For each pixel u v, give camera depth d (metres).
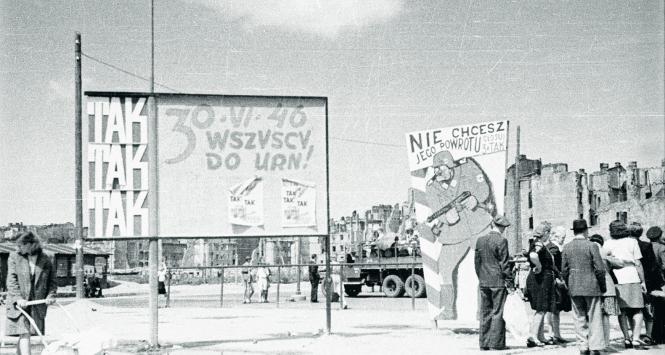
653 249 11.39
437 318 13.25
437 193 13.44
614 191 50.41
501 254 10.80
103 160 11.33
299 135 12.14
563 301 11.62
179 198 11.59
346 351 10.70
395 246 30.00
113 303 27.80
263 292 28.50
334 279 28.66
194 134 11.70
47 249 32.91
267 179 11.98
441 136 13.49
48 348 8.56
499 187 13.16
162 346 11.55
